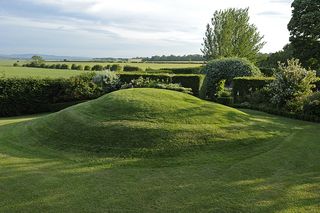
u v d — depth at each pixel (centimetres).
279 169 885
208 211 646
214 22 4519
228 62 2850
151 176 835
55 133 1162
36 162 945
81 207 662
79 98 2383
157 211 646
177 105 1263
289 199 698
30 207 661
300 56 4141
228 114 1287
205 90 2778
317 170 881
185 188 756
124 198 703
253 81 2236
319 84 2092
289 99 1855
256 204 673
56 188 755
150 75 2492
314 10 4012
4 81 2194
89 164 927
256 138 1126
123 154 994
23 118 2041
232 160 956
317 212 640
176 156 982
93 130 1115
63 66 6600
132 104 1242
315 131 1357
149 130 1091
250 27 4534
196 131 1105
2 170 876
